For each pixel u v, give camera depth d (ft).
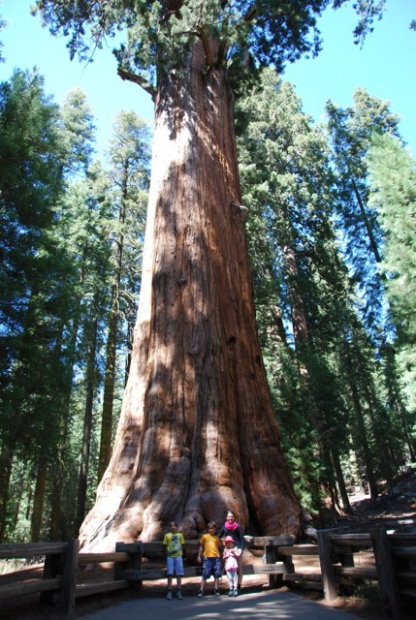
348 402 101.71
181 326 37.01
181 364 35.55
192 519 29.14
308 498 57.77
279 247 91.61
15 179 49.60
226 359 36.99
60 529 64.44
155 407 34.30
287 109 104.27
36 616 17.15
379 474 107.24
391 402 110.11
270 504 32.55
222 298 39.55
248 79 54.13
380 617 16.26
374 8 54.34
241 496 31.55
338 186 114.62
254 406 36.55
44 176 53.93
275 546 25.99
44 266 50.57
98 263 75.61
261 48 59.52
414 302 63.00
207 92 48.85
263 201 81.61
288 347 77.25
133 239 86.43
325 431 69.97
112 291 81.20
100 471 70.08
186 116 45.70
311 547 22.68
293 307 89.71
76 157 90.68
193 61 49.37
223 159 46.39
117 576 24.00
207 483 31.12
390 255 65.16
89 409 72.02
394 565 16.74
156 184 44.16
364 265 109.40
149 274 41.50
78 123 93.91
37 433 46.60
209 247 40.50
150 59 45.85
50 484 80.18
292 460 59.88
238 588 24.02
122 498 32.86
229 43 46.85
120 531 29.22
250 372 38.09
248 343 39.52
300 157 99.91
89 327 72.28
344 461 135.54
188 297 38.01
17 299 49.26
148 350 38.45
